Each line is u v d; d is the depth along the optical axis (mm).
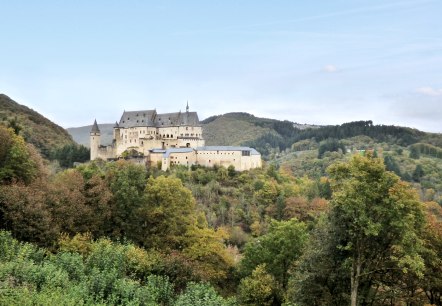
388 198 34281
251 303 54094
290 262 58156
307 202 136750
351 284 36781
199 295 38125
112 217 60062
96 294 32750
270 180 159625
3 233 39875
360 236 35469
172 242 63281
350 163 37875
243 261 65250
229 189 146500
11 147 62875
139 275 43719
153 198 64938
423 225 36438
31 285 30031
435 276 38312
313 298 38938
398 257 36500
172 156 164375
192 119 191250
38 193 52969
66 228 52844
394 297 38781
